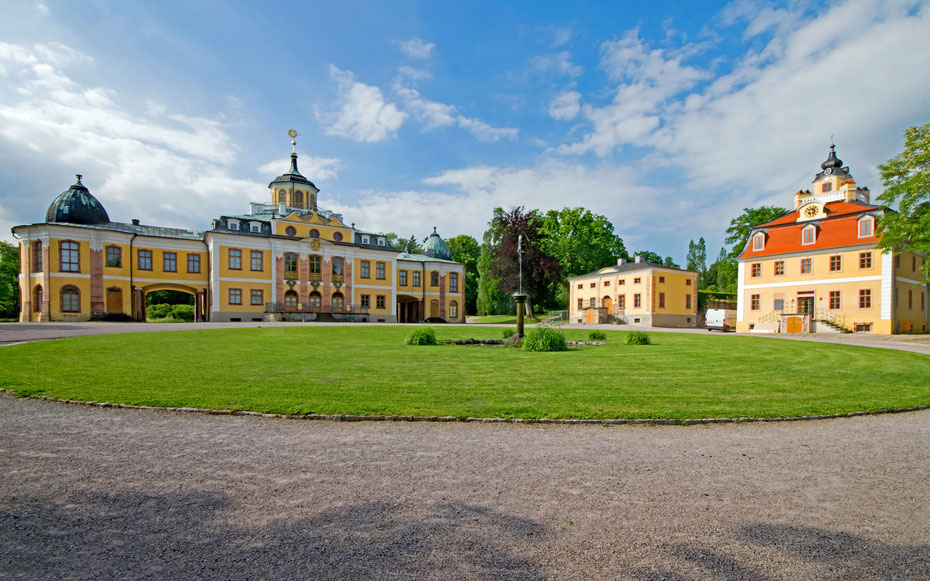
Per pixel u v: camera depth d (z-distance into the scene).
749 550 3.20
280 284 50.84
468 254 85.44
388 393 8.44
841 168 37.16
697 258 111.69
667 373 11.20
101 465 4.86
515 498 4.05
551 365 12.56
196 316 52.62
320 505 3.88
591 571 2.91
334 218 57.66
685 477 4.61
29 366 11.62
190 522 3.56
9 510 3.77
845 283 34.03
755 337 26.94
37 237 40.94
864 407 7.77
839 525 3.60
